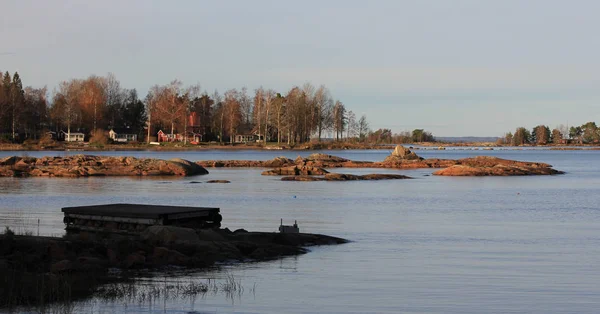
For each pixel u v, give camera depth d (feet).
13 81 624.18
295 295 67.67
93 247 81.35
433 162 386.52
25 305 59.62
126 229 95.96
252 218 135.85
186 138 597.52
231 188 220.23
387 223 130.31
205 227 100.58
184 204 164.04
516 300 66.49
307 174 300.81
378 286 72.43
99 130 549.13
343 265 84.12
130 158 312.09
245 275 76.33
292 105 614.34
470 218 140.97
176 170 295.07
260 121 630.74
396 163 385.09
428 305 64.34
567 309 63.21
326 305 63.93
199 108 648.79
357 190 216.13
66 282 66.18
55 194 190.08
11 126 540.11
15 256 73.10
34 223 119.03
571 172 351.67
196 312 60.49
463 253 94.84
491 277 77.77
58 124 584.81
